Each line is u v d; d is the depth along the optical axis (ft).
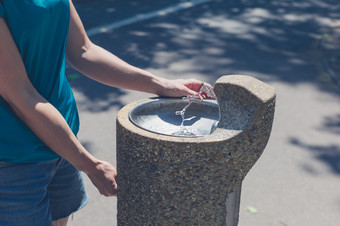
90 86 17.38
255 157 5.03
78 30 5.66
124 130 5.03
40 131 4.65
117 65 5.81
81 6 31.53
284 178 11.59
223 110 4.99
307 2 35.94
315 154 12.82
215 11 32.01
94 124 14.29
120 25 27.02
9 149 4.69
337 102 16.78
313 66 20.83
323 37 25.61
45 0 4.67
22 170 4.82
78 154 4.85
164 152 4.76
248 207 10.37
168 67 20.24
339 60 21.52
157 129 5.79
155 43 23.75
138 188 5.10
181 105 6.15
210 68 20.24
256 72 19.81
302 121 14.90
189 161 4.75
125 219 5.41
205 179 4.85
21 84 4.48
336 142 13.60
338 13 32.42
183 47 23.25
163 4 33.53
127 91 17.02
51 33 4.88
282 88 17.93
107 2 33.12
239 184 5.24
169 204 5.00
